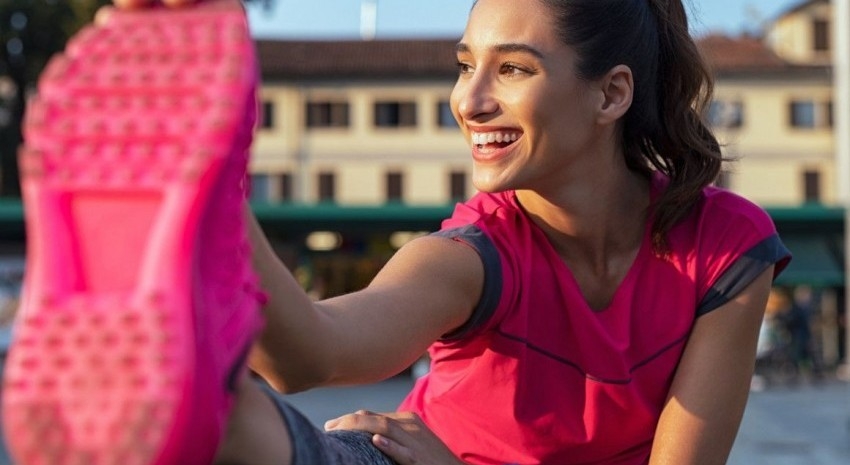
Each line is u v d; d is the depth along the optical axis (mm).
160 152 970
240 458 1145
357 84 40094
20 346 951
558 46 1757
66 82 982
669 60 1985
